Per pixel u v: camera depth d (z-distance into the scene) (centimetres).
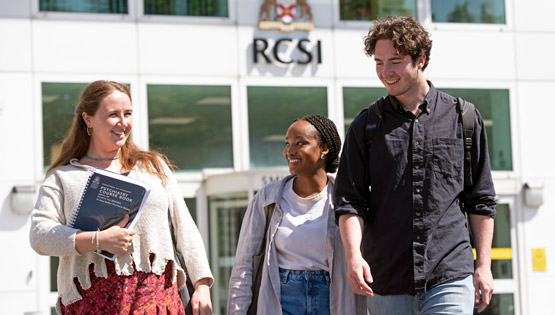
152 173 404
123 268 383
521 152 1264
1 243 1068
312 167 472
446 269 400
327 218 464
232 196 1135
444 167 406
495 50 1265
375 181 411
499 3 1272
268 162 1167
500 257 1239
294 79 1182
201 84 1154
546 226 1259
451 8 1252
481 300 403
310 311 456
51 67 1104
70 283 383
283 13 1181
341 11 1205
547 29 1283
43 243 372
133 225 382
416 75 403
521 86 1270
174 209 411
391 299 412
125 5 1135
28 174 1086
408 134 408
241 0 1170
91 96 390
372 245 415
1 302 1066
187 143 1145
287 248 463
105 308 382
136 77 1133
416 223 403
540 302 1245
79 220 377
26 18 1098
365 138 416
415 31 398
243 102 1162
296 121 479
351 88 1202
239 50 1167
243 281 474
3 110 1084
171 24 1148
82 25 1116
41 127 1095
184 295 415
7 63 1089
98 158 398
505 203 1248
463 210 422
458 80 1248
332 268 457
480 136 414
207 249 1139
